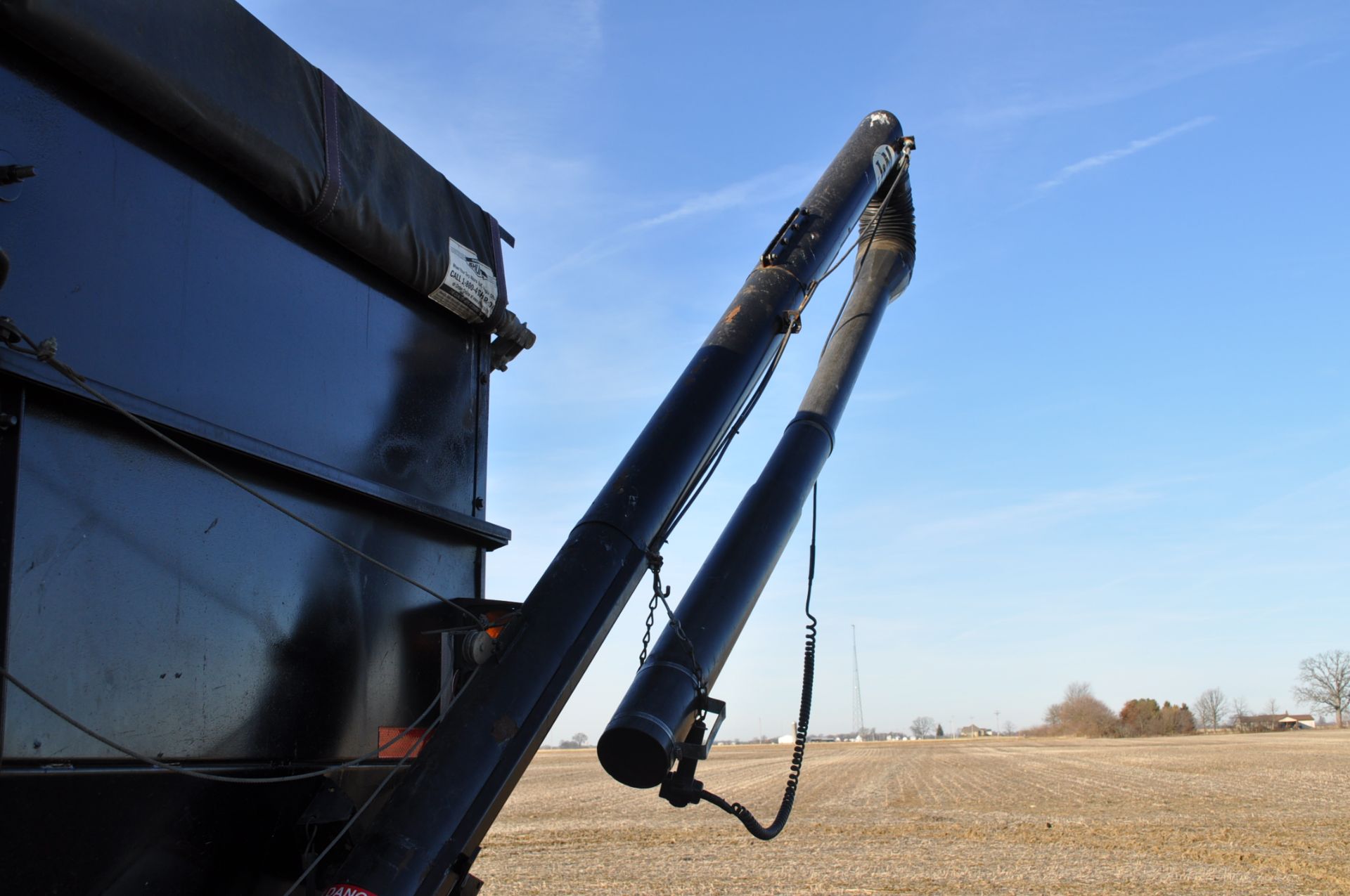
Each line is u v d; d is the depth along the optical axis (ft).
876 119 21.22
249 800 9.64
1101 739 379.35
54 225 8.20
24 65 8.13
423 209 12.73
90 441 8.25
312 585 10.71
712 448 14.57
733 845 64.95
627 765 12.76
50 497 7.84
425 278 12.65
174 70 9.14
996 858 58.29
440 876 9.70
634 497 12.66
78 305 8.32
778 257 16.84
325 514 11.00
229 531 9.66
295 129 10.58
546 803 98.53
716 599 14.51
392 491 11.68
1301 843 64.95
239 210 10.21
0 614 7.35
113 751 8.21
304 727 10.39
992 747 285.23
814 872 53.01
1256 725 474.08
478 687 10.81
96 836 8.12
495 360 14.73
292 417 10.62
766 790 114.21
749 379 14.94
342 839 10.70
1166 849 62.13
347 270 11.73
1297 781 118.42
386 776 11.46
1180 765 153.17
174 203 9.43
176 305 9.32
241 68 10.01
